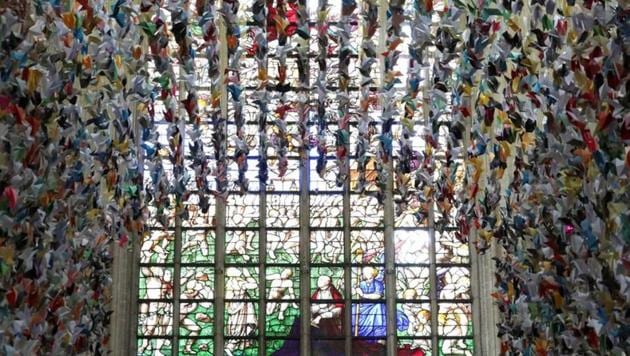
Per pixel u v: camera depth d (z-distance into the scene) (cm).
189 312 2580
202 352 2559
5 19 1658
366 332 2589
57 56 1766
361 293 2612
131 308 2555
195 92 2084
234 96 2103
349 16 1991
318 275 2622
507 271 2092
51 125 1786
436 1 2314
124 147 2044
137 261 2597
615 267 1661
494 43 1945
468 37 1925
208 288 2597
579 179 1764
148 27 1961
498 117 2036
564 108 1747
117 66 1947
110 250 2367
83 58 1847
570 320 1828
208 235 2627
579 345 1791
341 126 2167
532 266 1936
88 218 2000
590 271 1689
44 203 1769
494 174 2086
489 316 2544
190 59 2008
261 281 2602
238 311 2586
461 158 2445
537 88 1859
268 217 2647
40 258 1764
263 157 2203
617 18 1645
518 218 1989
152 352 2548
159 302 2578
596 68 1666
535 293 1905
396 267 2622
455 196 2428
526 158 2025
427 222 2644
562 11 1756
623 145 1664
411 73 2053
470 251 2625
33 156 1709
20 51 1669
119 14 1916
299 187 2664
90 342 2089
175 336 2556
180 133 2228
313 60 2619
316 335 2584
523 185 1950
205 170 2195
